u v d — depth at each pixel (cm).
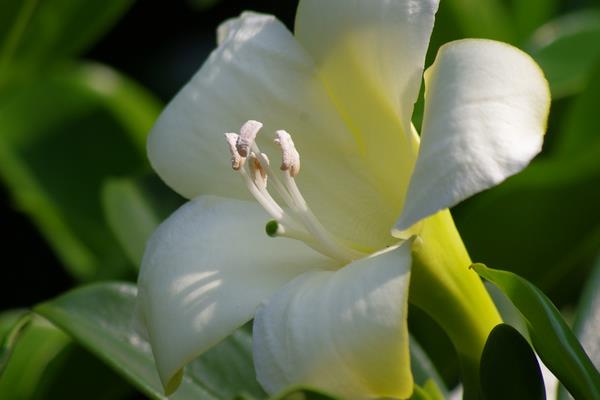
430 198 60
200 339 63
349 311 61
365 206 67
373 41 64
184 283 64
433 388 66
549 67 79
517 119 61
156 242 66
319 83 66
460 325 64
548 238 75
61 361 74
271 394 61
